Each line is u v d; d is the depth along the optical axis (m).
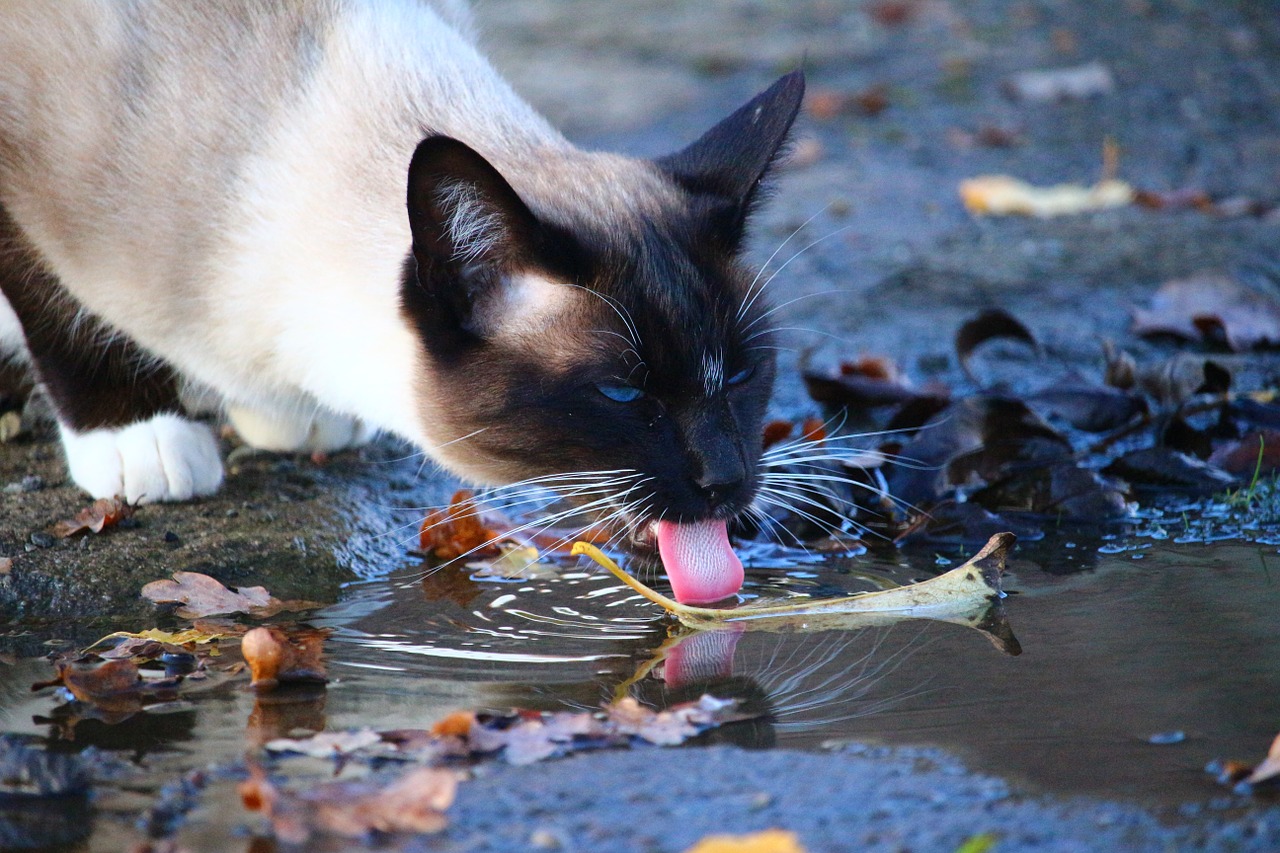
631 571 6.42
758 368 6.29
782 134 6.32
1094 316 9.85
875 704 4.81
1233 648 5.14
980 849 3.60
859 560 6.53
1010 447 7.44
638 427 5.88
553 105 15.77
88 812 4.12
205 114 6.36
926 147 14.33
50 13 6.39
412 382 6.16
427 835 3.92
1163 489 7.34
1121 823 3.88
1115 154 13.66
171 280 6.40
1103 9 18.08
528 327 5.87
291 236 6.26
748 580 6.26
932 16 18.38
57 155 6.35
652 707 4.86
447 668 5.26
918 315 10.01
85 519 6.60
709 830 3.92
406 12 7.03
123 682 5.05
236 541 6.56
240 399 7.05
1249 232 11.38
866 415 8.39
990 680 4.96
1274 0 17.89
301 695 4.99
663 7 19.36
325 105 6.42
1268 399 8.23
